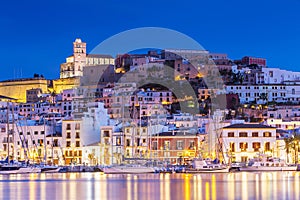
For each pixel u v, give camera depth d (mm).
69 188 136125
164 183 148250
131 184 145750
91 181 159250
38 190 131125
